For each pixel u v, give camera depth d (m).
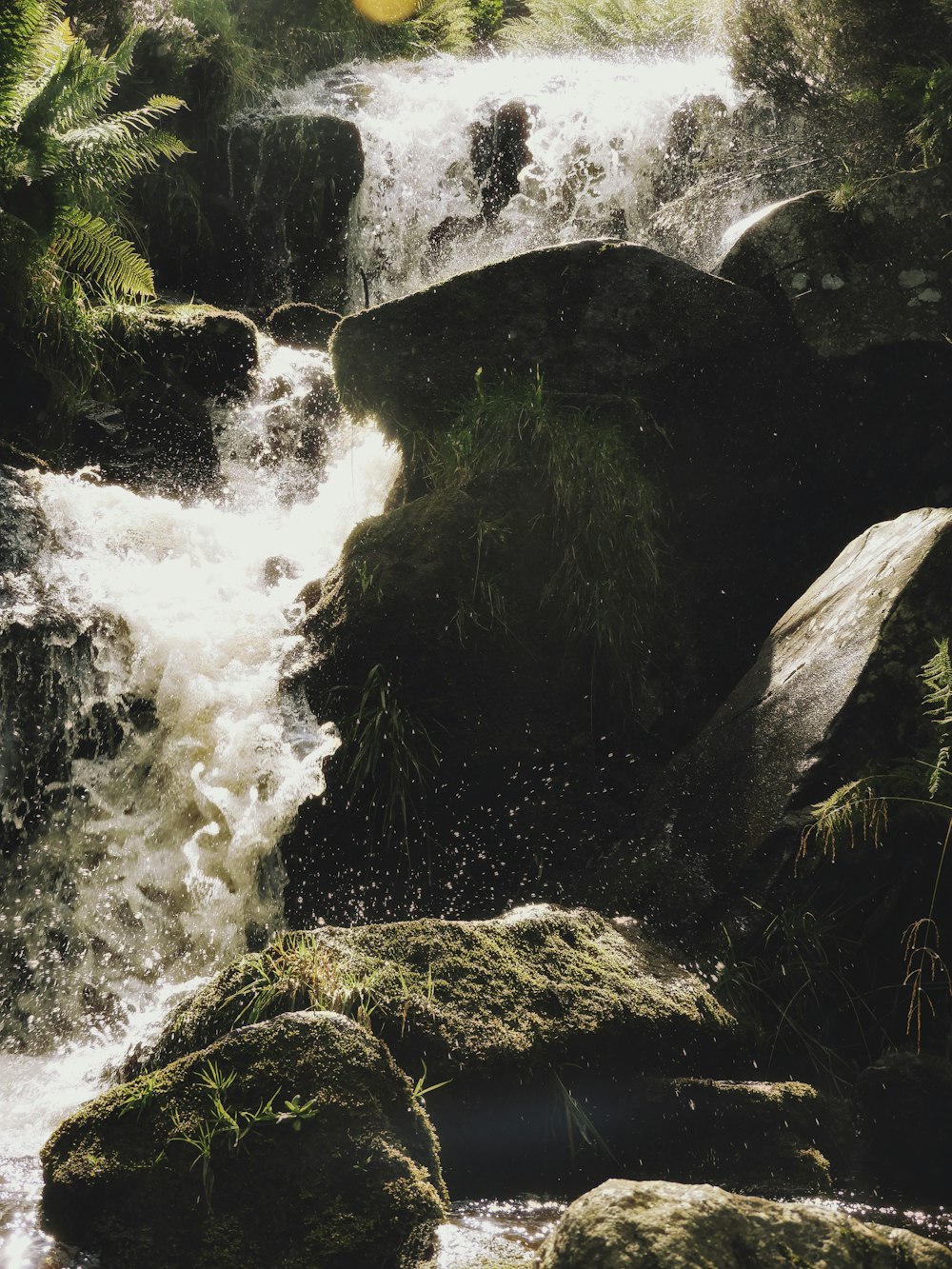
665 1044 3.29
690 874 3.91
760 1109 3.17
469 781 4.49
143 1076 2.84
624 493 4.90
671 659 4.95
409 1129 2.75
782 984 3.59
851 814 3.56
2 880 4.35
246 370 6.38
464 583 4.60
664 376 5.18
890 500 5.26
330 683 4.56
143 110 6.12
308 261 8.59
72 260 6.29
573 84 10.03
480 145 9.50
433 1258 2.49
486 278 5.28
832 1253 2.17
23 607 4.49
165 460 6.11
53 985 4.26
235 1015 3.04
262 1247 2.51
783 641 4.43
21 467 5.33
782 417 5.24
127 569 4.96
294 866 4.43
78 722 4.55
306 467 6.33
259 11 10.23
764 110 7.75
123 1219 2.56
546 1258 2.23
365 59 11.39
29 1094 3.49
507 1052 3.06
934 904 3.59
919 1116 3.14
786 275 5.31
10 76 5.77
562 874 4.45
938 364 5.20
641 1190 2.25
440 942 3.28
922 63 6.77
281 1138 2.63
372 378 5.25
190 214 8.01
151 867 4.54
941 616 3.83
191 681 4.67
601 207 9.19
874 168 6.57
